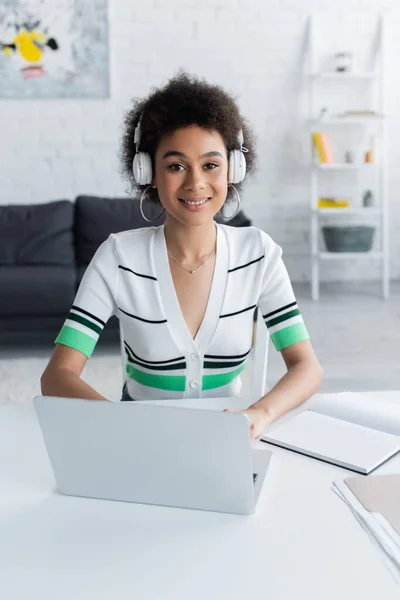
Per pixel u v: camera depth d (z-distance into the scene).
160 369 1.38
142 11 5.13
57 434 0.95
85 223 4.38
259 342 1.57
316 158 5.21
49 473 1.06
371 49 5.35
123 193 5.32
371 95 5.41
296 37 5.28
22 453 1.13
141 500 0.96
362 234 5.10
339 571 0.79
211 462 0.90
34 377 3.38
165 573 0.79
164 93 1.29
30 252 4.31
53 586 0.77
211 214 1.30
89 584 0.78
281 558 0.82
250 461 0.88
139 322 1.37
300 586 0.76
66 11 5.00
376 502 0.93
